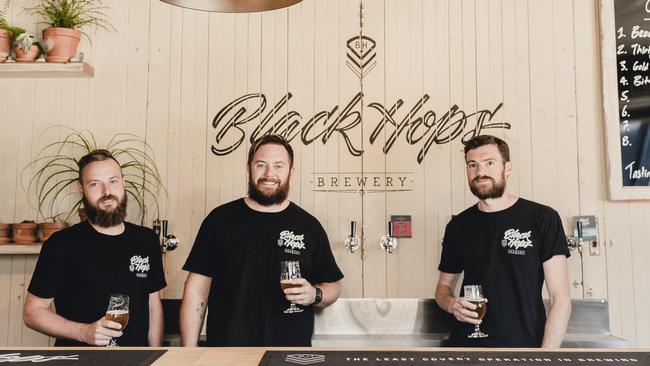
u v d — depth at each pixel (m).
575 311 2.64
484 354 1.40
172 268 2.79
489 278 2.19
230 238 2.23
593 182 2.80
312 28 2.90
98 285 2.08
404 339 2.50
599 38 2.85
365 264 2.80
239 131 2.87
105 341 1.71
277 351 1.43
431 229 2.81
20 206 2.81
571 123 2.83
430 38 2.89
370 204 2.83
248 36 2.90
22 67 2.72
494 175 2.25
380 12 2.90
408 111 2.86
